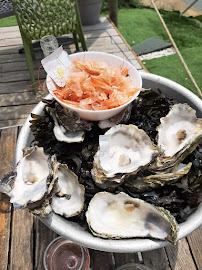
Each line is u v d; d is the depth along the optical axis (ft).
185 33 3.17
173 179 0.83
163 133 0.96
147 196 0.84
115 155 0.92
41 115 1.00
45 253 0.89
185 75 2.61
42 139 0.98
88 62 0.99
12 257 0.93
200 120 0.95
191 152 0.92
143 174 0.88
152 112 1.03
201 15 3.44
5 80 2.10
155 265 0.89
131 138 0.92
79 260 0.86
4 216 1.02
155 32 3.15
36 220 1.02
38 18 1.80
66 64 0.99
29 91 2.00
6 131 1.31
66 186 0.87
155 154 0.85
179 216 0.81
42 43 1.57
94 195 0.82
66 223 0.77
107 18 2.83
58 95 0.92
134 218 0.80
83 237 0.71
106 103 0.89
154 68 2.68
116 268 0.89
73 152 0.95
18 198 0.75
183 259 0.90
